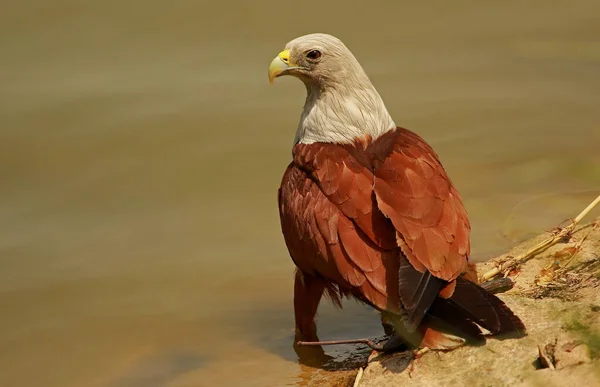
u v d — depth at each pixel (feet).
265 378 31.27
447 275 26.86
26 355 34.27
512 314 26.63
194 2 71.36
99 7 70.64
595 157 47.47
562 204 42.52
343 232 28.71
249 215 44.78
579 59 62.54
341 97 32.99
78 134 53.01
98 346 34.60
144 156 50.80
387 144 31.45
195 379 31.65
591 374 23.98
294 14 71.00
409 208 27.96
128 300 37.76
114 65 62.54
